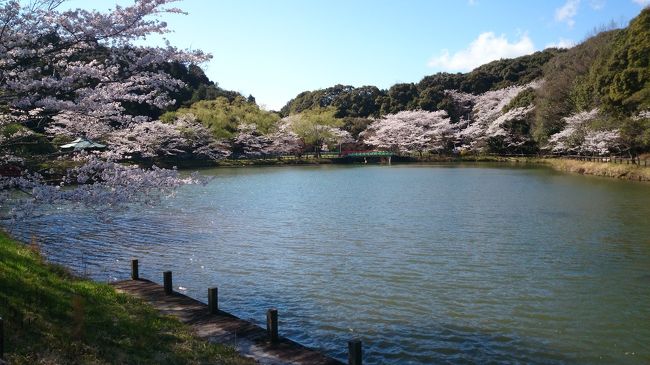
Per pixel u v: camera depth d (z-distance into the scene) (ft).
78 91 32.24
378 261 49.93
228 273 46.68
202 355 24.76
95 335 24.81
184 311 32.55
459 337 32.19
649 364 28.73
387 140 255.70
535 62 306.55
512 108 228.63
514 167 186.80
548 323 34.30
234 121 227.81
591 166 147.84
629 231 62.23
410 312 36.42
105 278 44.45
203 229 67.51
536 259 49.90
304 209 85.35
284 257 52.08
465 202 90.63
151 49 33.88
